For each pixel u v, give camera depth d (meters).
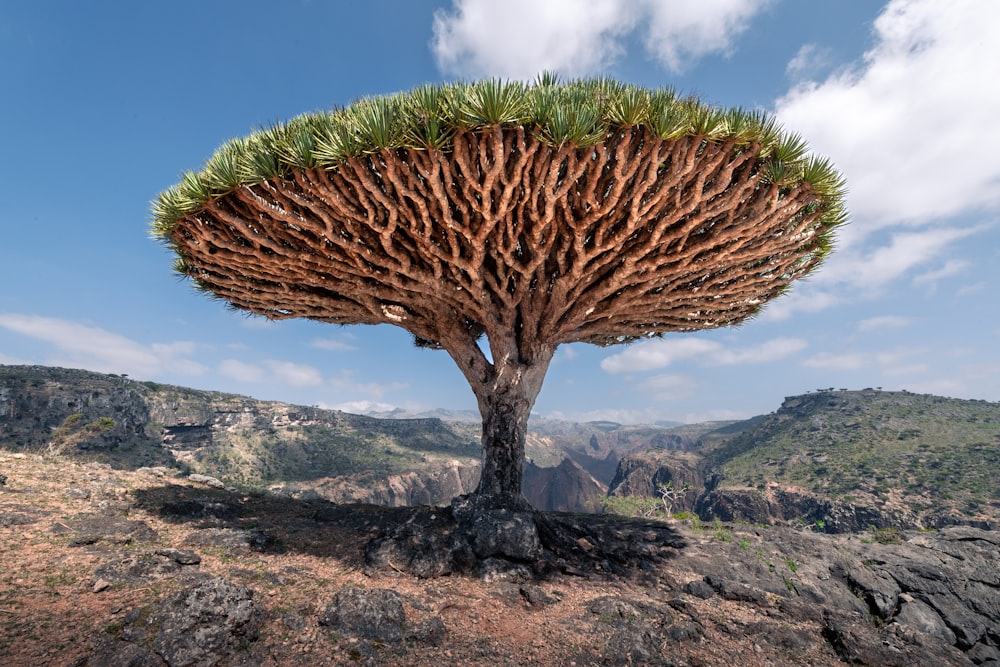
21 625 4.18
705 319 10.84
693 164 7.02
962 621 7.09
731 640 5.82
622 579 7.41
